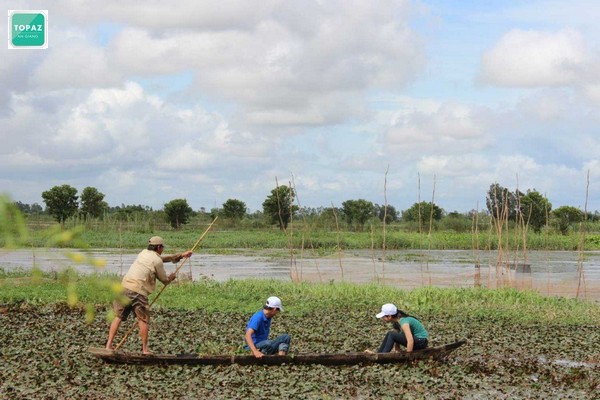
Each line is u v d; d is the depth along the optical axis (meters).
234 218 85.25
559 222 72.19
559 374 13.66
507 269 29.09
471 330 19.00
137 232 70.81
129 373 12.66
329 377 12.63
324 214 74.94
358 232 72.62
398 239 62.97
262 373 12.80
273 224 82.38
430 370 13.34
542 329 19.47
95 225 69.75
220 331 17.66
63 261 2.88
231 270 39.88
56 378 12.26
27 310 21.27
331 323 19.66
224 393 11.48
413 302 24.06
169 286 27.58
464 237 64.81
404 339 14.28
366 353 13.73
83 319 19.59
